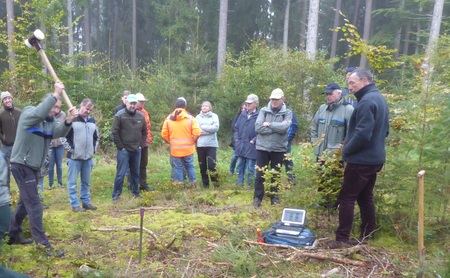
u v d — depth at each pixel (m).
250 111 7.94
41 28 13.16
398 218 4.94
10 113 6.57
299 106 13.83
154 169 10.34
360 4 32.72
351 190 4.36
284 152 6.19
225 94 13.63
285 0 28.55
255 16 30.62
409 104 4.93
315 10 17.08
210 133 8.02
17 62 12.70
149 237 4.90
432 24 17.77
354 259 4.14
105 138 12.62
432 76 4.88
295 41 30.80
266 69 13.86
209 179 8.71
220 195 7.24
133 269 3.98
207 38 28.44
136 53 31.77
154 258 4.27
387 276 3.78
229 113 13.50
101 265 4.05
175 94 13.78
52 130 4.39
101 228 5.22
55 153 8.04
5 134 6.53
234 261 3.92
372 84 4.27
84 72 13.82
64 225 5.50
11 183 7.95
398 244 4.56
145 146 7.59
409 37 28.27
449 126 4.61
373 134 4.18
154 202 6.84
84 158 6.18
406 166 4.73
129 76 14.97
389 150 4.88
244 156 7.94
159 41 32.12
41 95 12.13
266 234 4.60
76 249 4.45
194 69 14.09
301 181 5.04
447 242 4.51
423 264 3.66
